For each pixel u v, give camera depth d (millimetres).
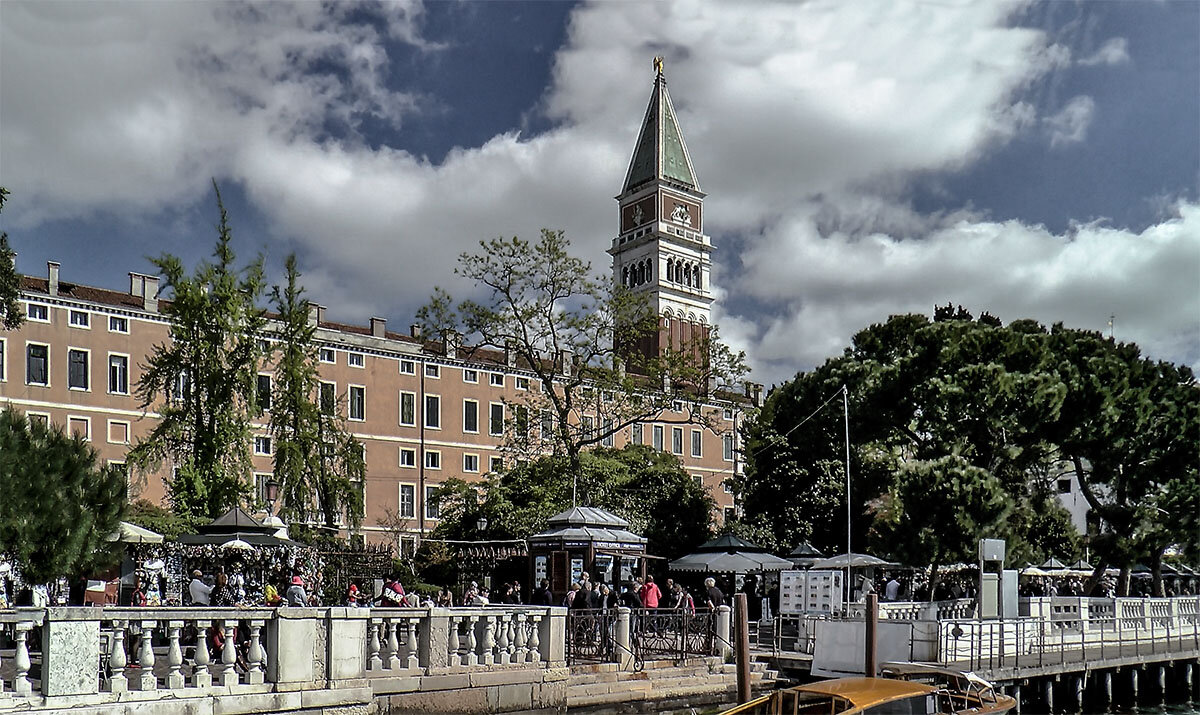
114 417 61031
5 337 57906
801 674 31188
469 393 78312
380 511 72250
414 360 75562
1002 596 34312
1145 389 46125
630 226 141000
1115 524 47438
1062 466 49875
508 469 54938
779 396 55500
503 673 21500
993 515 42031
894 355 51156
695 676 25875
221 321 40719
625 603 30922
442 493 56250
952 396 44875
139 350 62469
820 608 34531
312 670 18219
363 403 72625
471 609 21172
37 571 23312
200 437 40469
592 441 51562
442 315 50406
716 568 38312
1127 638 40344
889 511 48875
